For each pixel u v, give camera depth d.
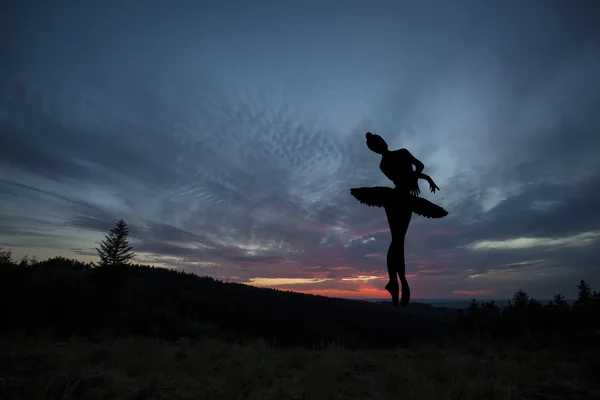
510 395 6.57
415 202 1.96
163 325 38.31
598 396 6.76
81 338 21.95
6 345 11.93
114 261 49.00
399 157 2.00
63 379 6.85
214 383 7.61
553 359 10.34
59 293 30.59
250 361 9.38
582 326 14.92
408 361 9.95
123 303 42.41
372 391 7.09
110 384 7.07
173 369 8.47
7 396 6.03
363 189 1.97
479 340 14.22
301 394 6.73
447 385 7.55
